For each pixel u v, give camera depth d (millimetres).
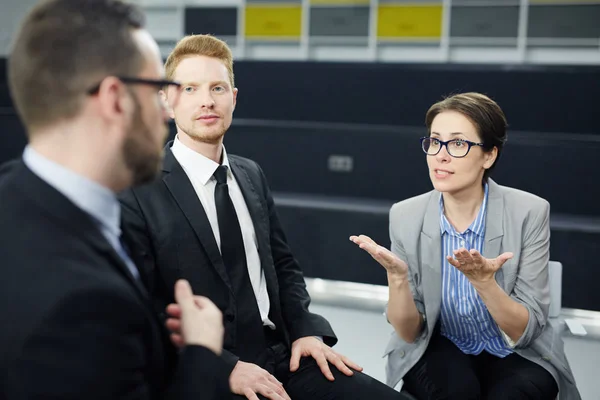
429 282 1669
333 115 4516
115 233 886
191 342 907
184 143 1515
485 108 1566
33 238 766
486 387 1586
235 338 1443
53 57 790
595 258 3316
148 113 849
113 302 743
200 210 1443
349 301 3477
